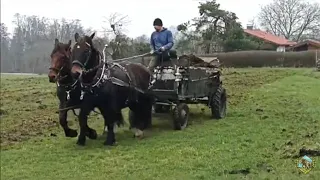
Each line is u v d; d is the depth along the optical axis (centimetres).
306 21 7925
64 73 911
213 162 777
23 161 836
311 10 7912
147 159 823
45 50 5675
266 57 4656
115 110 948
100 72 912
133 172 741
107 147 934
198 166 762
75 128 1177
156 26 1141
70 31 5444
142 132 1048
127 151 895
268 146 891
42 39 6356
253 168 727
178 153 859
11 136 1073
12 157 865
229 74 3322
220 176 691
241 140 957
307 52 4594
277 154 816
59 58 904
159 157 835
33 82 2916
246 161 771
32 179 722
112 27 3406
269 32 7956
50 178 724
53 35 5650
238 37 5250
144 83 1067
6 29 7294
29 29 6856
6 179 724
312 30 7931
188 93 1142
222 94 1293
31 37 6806
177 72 1086
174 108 1102
